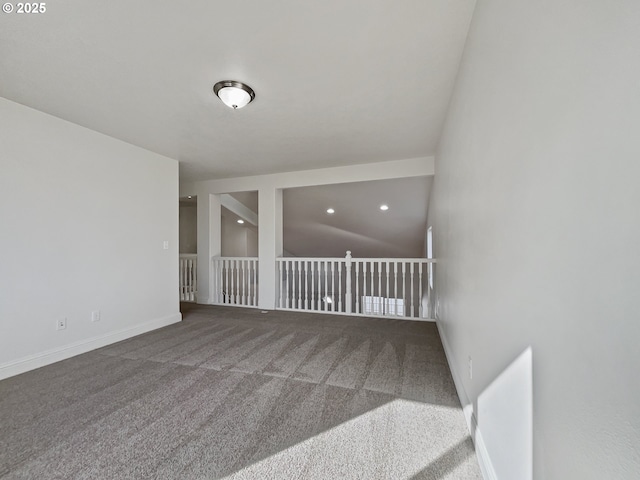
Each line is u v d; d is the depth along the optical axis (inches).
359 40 63.2
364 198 210.2
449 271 93.8
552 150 26.9
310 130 112.7
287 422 63.3
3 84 79.4
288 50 66.3
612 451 19.2
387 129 112.0
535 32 30.4
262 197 182.5
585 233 22.0
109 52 66.5
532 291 31.3
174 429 61.0
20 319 89.5
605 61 19.7
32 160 93.0
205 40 62.8
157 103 90.5
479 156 53.0
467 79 62.8
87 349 107.1
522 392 34.1
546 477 28.3
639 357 16.9
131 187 126.6
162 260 141.7
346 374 87.0
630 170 17.5
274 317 159.2
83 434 59.4
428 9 54.9
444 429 61.1
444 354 103.1
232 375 86.5
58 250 99.7
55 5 52.4
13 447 55.6
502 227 40.6
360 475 49.0
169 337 123.8
